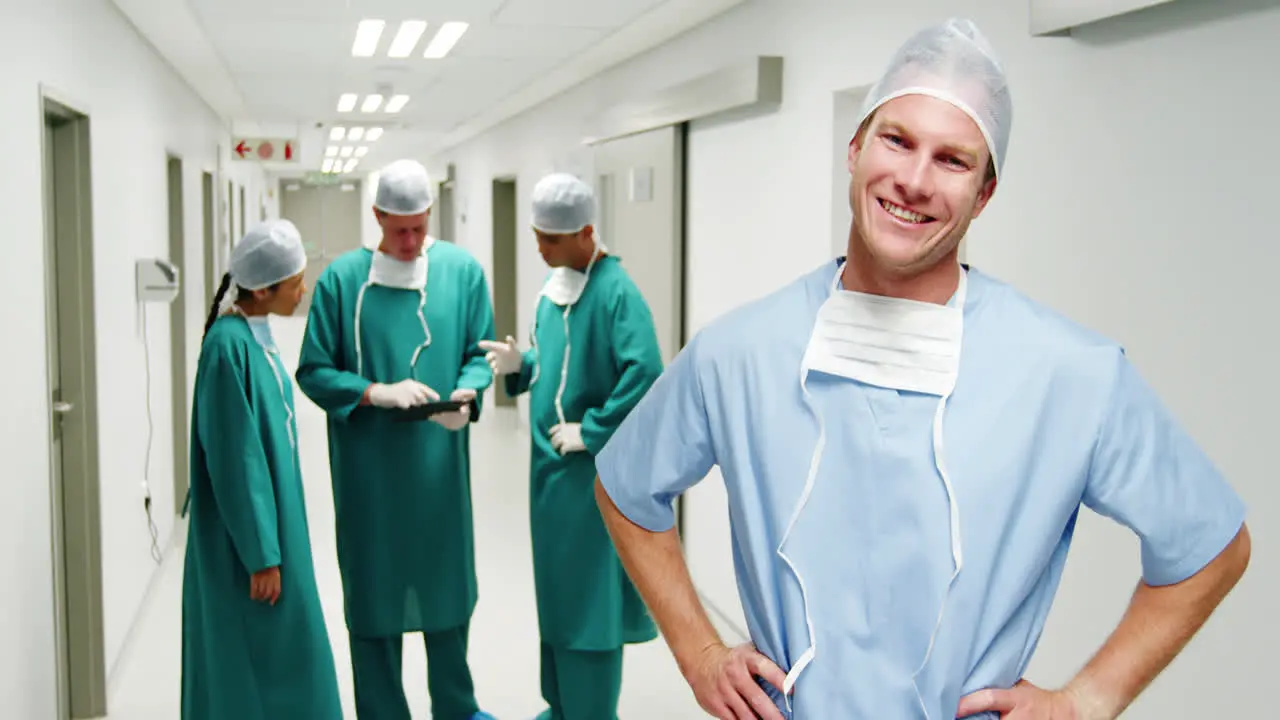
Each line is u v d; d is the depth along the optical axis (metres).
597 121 6.26
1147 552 1.22
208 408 2.67
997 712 1.19
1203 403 2.18
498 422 9.54
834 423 1.24
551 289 3.26
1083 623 2.52
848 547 1.21
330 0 4.60
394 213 3.16
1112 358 1.18
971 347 1.21
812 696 1.21
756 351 1.29
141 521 4.66
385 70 6.86
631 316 3.07
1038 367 1.19
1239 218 2.07
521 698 3.83
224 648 2.76
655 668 4.13
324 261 22.33
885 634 1.19
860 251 1.24
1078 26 2.48
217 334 2.70
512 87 7.63
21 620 2.78
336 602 4.82
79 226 3.63
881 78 1.24
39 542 2.97
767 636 1.27
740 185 4.54
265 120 10.47
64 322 3.62
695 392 1.34
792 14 4.04
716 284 4.82
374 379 3.25
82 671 3.61
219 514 2.75
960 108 1.14
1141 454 1.18
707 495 4.87
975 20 2.88
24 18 2.88
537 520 3.21
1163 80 2.26
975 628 1.17
